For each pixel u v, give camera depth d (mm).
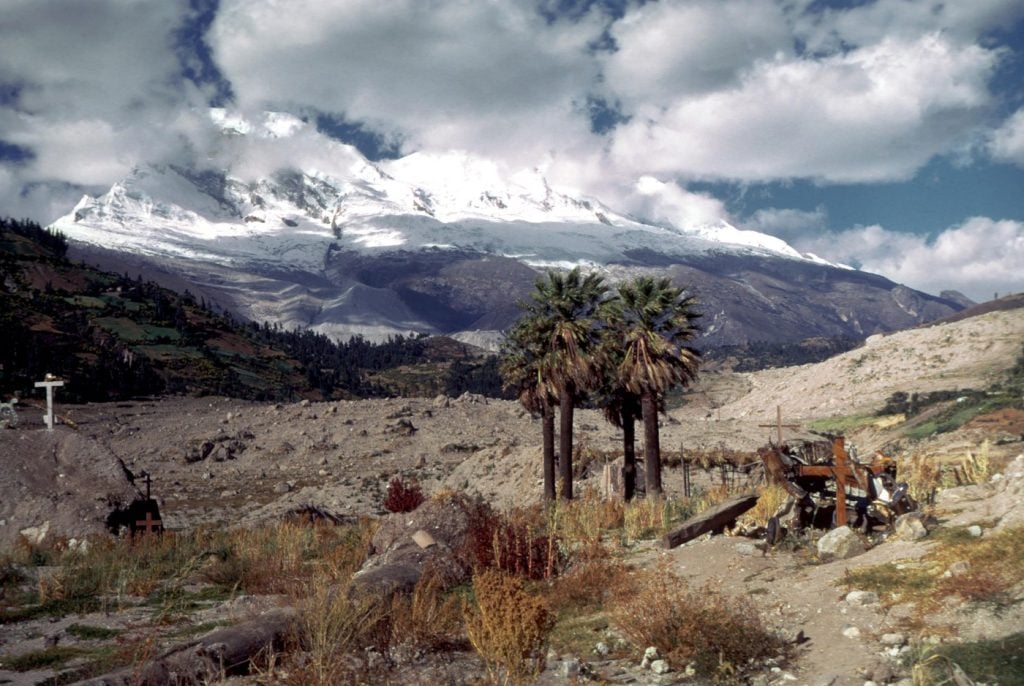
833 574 10195
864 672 7449
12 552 20953
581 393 34938
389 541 14883
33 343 164625
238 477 76938
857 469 12039
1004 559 8680
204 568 16844
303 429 94062
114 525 25438
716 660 8391
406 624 9914
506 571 12781
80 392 149000
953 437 73500
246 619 10953
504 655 8406
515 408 106250
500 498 45062
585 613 11000
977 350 167375
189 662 8656
